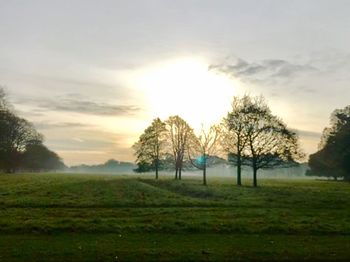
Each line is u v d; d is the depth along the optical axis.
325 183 95.12
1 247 22.39
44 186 63.00
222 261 20.02
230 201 49.19
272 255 21.25
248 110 83.19
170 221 31.77
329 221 33.69
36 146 166.50
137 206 43.97
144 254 20.94
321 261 20.48
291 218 35.06
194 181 94.06
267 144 80.88
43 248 22.23
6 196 50.41
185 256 20.62
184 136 105.38
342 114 127.69
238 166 82.25
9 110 131.38
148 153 107.38
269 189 67.12
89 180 80.69
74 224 29.70
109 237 26.14
